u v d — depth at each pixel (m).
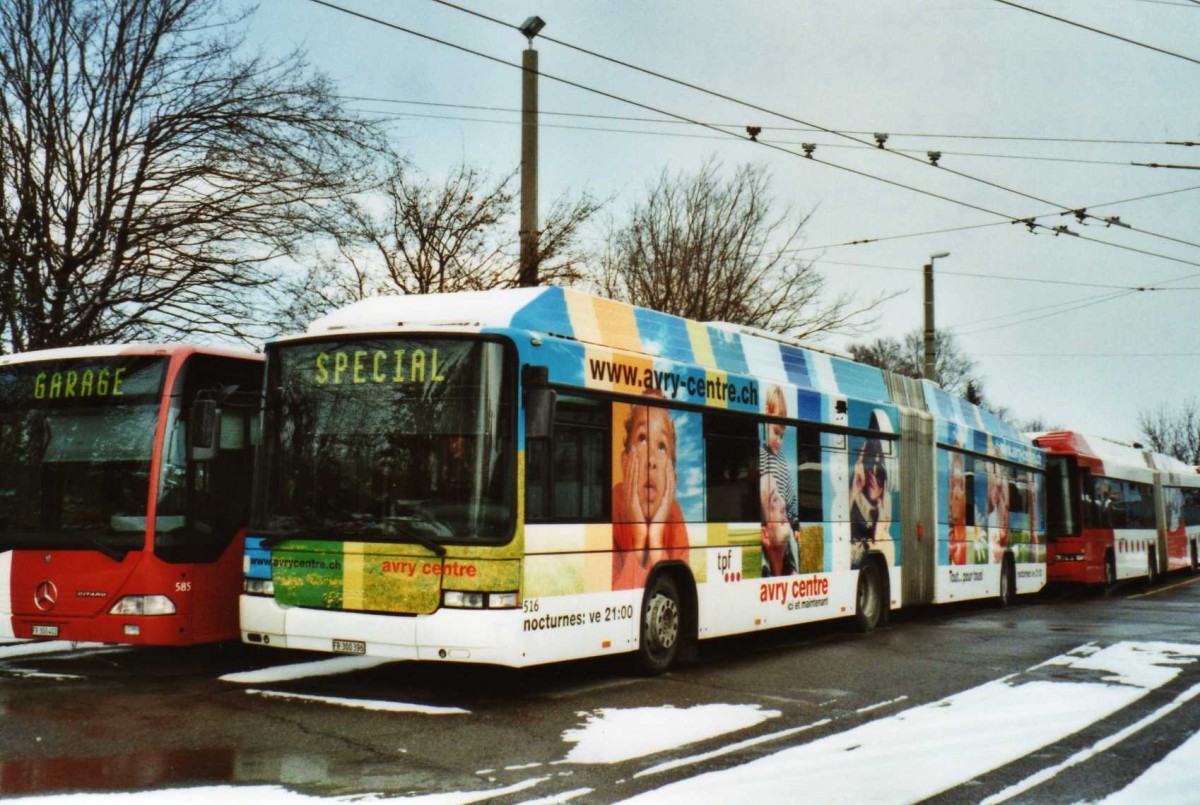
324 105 18.03
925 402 17.59
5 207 16.28
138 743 7.42
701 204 28.14
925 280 27.19
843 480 14.49
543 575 9.11
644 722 8.42
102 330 17.09
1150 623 16.86
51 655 11.73
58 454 10.63
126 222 16.78
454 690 9.73
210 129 17.38
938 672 11.27
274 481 9.41
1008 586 20.62
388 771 6.77
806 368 14.05
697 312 27.45
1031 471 22.67
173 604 10.16
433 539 8.73
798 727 8.33
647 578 10.51
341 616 8.95
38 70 16.45
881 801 6.30
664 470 10.86
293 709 8.66
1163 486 30.92
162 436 10.33
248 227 17.69
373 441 9.11
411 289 22.09
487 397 8.89
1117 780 6.86
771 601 12.59
